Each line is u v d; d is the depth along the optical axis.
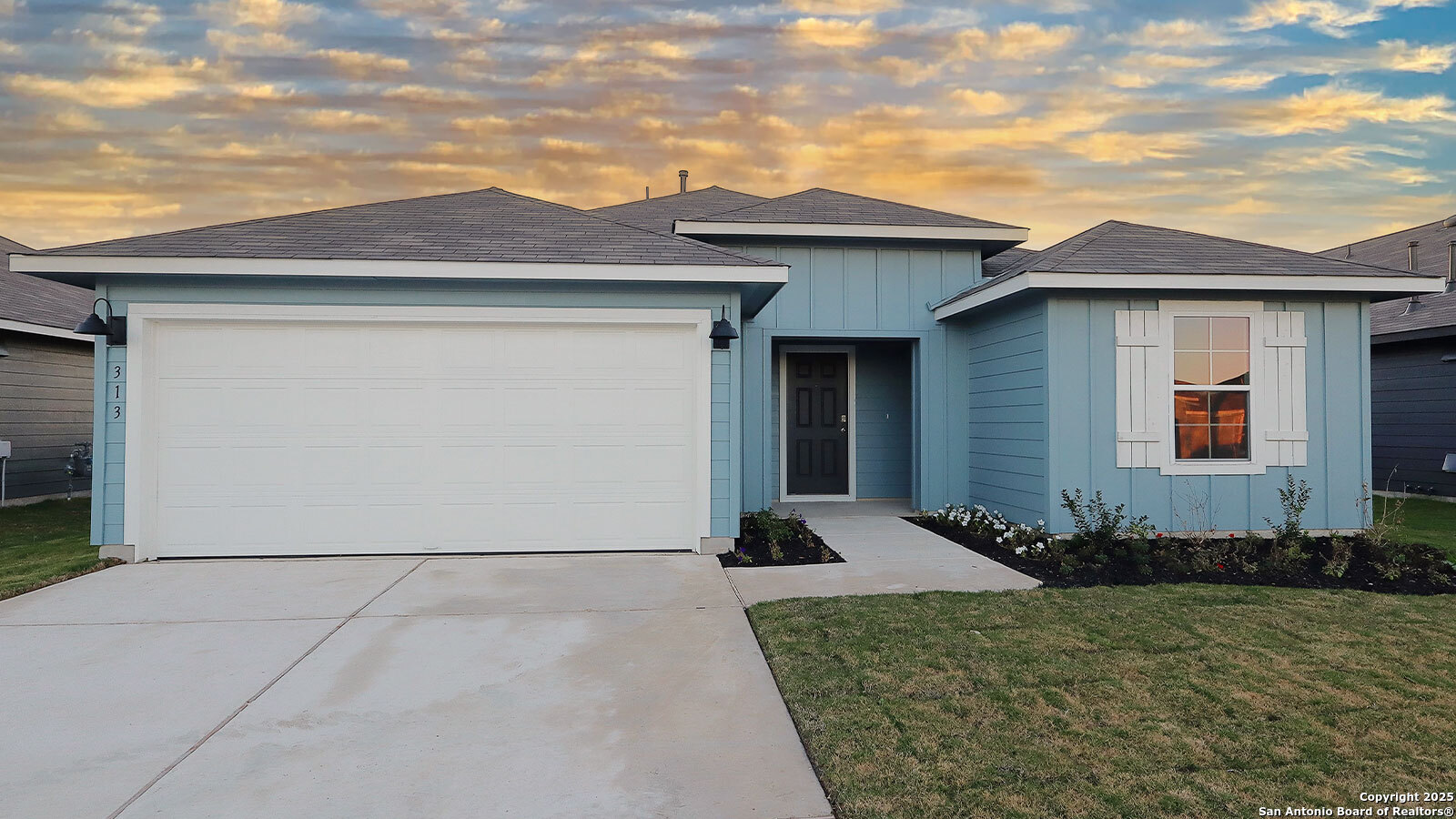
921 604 5.21
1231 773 2.85
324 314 6.70
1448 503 10.82
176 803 2.66
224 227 7.23
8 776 2.84
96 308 6.48
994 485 8.88
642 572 6.23
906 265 9.79
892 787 2.74
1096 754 2.99
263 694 3.66
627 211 12.46
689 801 2.70
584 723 3.35
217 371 6.70
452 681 3.85
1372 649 4.27
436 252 6.63
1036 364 7.78
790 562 6.66
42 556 6.97
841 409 10.95
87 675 3.91
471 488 6.91
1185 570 6.21
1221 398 7.69
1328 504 7.71
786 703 3.57
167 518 6.66
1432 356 11.41
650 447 7.06
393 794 2.73
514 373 6.94
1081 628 4.65
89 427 12.48
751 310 8.64
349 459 6.80
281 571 6.21
